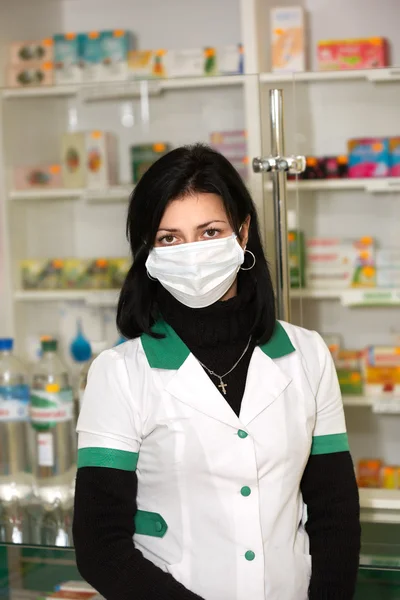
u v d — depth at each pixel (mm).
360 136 2559
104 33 3246
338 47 3057
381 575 1874
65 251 2924
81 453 1432
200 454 1401
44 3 3559
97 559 1360
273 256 2029
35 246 2941
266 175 2008
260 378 1467
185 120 2680
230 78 2299
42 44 3293
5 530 1945
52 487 2053
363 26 3359
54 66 3285
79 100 2854
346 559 1434
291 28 3047
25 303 2912
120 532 1389
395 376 2600
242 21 3000
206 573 1386
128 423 1431
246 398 1441
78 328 2852
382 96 2506
